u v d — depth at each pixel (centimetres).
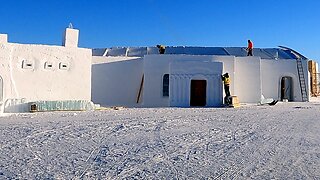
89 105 1970
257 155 674
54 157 655
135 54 3153
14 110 1839
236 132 977
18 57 1936
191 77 2334
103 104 2531
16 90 1911
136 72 2673
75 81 2091
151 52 3181
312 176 528
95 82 2625
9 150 718
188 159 641
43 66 2006
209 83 2338
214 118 1365
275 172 551
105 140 838
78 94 2095
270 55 3222
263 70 2866
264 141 829
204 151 711
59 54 2056
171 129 1034
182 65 2341
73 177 522
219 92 2338
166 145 773
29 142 809
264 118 1379
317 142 814
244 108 2005
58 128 1049
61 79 2052
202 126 1109
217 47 3312
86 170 562
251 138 873
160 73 2527
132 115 1505
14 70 1917
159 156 664
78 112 1750
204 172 552
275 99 2853
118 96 2647
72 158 647
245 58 2667
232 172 552
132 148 740
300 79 2897
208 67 2344
